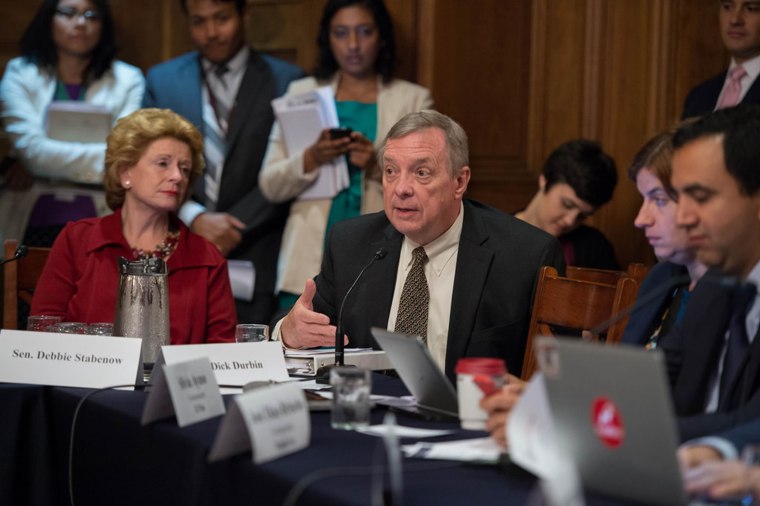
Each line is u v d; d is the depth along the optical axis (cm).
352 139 625
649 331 325
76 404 327
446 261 414
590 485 208
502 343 405
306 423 252
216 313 451
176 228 461
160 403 285
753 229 248
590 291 384
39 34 671
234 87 679
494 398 242
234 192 668
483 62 736
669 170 311
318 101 627
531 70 736
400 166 402
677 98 703
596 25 718
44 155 648
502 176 740
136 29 794
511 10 735
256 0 770
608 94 719
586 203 590
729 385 255
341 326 361
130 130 447
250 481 238
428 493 213
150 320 370
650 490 197
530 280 410
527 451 213
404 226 403
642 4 706
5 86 669
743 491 195
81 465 326
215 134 673
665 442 191
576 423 205
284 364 354
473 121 739
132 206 453
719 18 679
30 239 656
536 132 738
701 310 274
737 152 242
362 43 649
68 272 449
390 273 418
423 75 731
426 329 409
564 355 203
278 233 663
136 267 374
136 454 292
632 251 712
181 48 792
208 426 280
